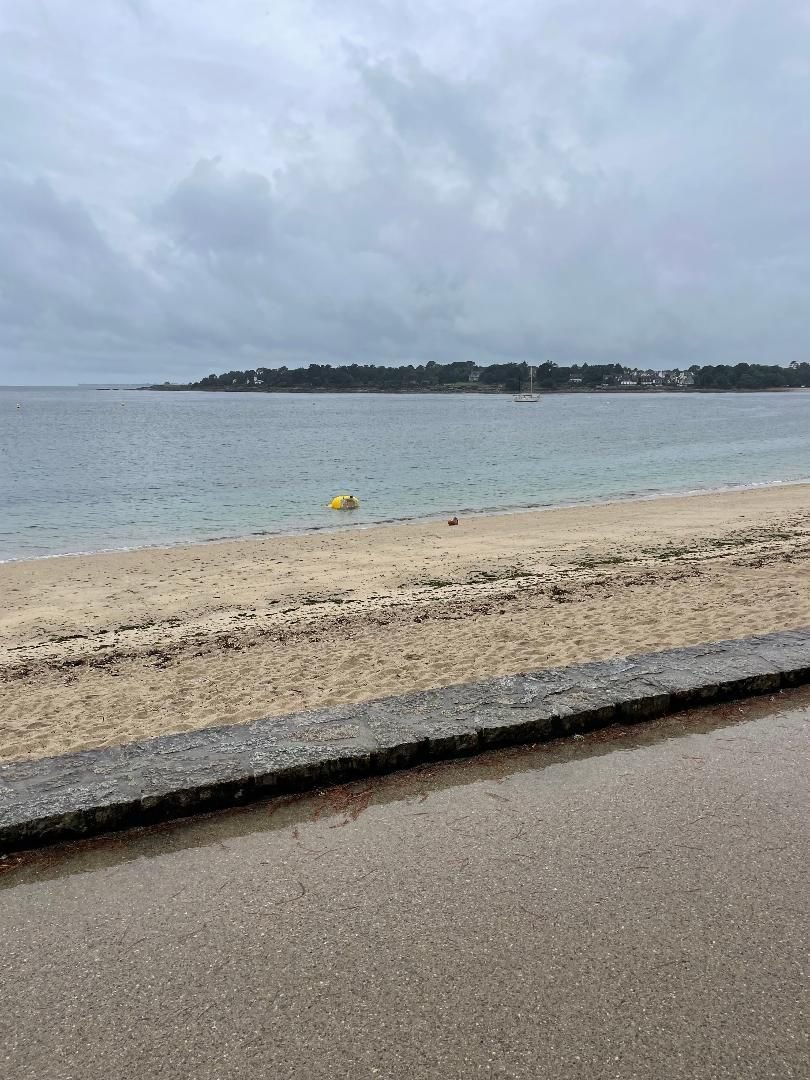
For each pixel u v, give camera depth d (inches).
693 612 290.8
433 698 149.5
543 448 1632.6
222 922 90.8
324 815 115.3
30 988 80.8
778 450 1501.0
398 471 1202.6
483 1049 72.0
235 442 1919.3
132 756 128.6
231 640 296.7
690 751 132.6
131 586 443.5
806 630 194.2
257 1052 72.1
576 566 442.3
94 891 98.1
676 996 77.8
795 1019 74.8
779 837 105.4
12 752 186.4
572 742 137.6
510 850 104.0
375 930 88.4
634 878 96.9
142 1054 72.2
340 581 432.5
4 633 348.2
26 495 948.6
